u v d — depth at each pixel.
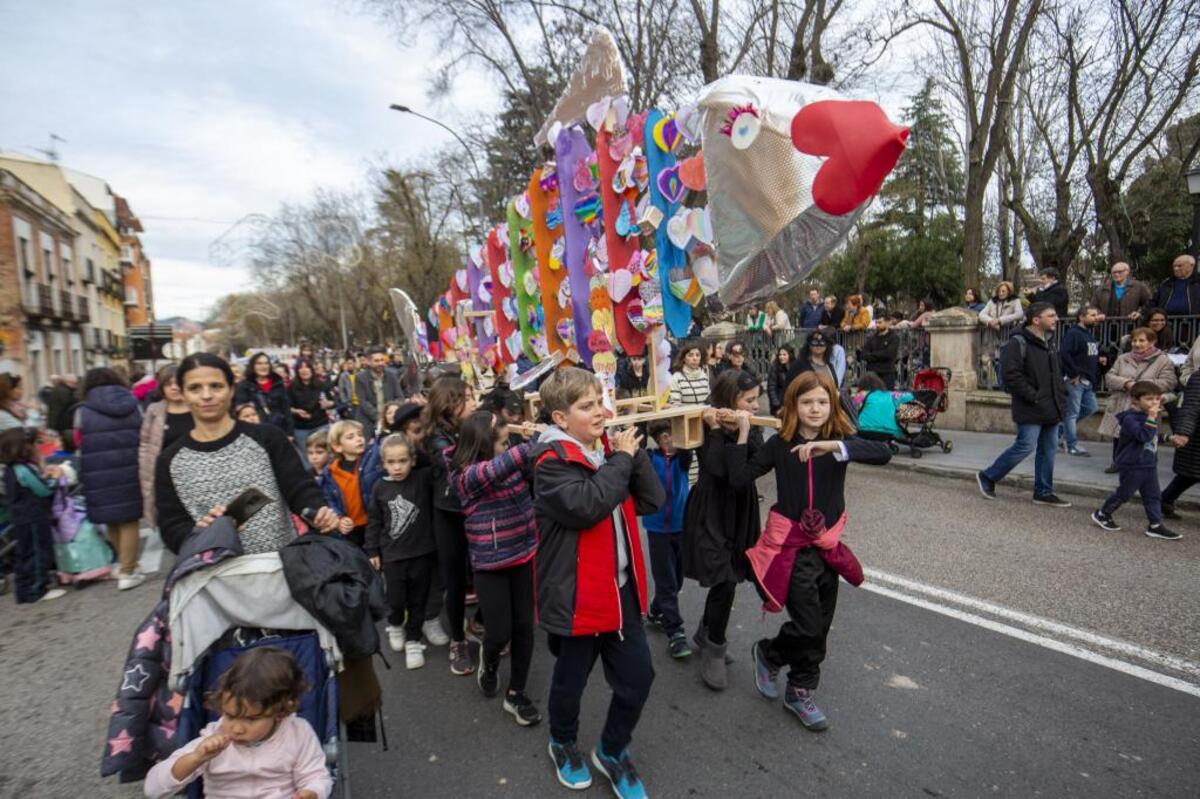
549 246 4.51
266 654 1.95
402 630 4.05
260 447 2.49
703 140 3.00
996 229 21.55
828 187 2.58
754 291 3.14
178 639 2.03
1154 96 13.24
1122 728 2.86
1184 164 14.97
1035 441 6.29
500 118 21.20
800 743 2.88
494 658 3.34
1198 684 3.16
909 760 2.73
